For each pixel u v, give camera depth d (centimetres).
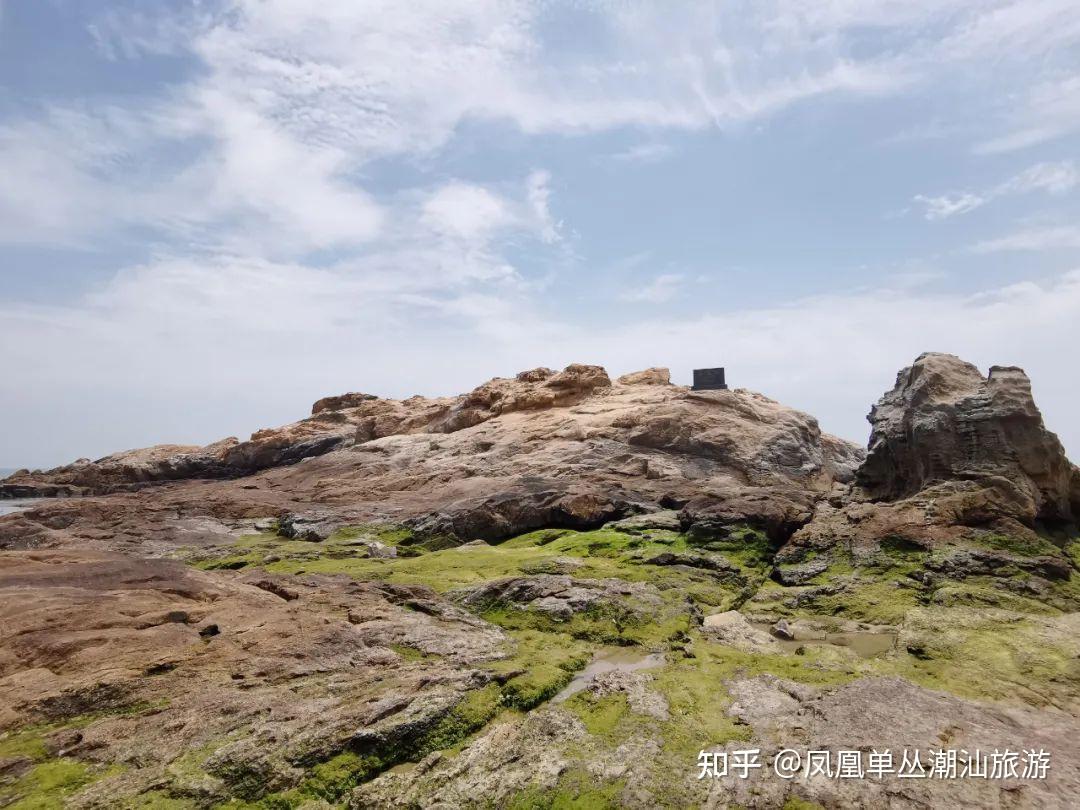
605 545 3062
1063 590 2312
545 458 4872
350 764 1286
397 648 1819
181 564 2420
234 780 1195
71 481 8000
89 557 2464
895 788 1138
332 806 1204
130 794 1141
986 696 1590
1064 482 3028
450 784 1224
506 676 1652
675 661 1828
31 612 1723
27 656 1536
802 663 1805
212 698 1439
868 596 2366
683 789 1175
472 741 1398
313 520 4041
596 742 1350
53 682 1435
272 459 7425
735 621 2227
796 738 1332
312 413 9012
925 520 2773
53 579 2052
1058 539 2836
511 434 5578
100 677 1463
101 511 4572
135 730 1315
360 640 1812
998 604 2194
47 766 1202
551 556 2858
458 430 6506
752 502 3338
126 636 1653
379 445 6156
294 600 2153
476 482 4609
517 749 1338
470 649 1828
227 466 7650
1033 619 2048
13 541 3897
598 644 1981
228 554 3494
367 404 8350
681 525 3294
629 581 2464
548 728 1416
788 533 3180
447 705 1473
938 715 1416
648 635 2020
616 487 4097
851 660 1827
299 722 1361
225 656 1638
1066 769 1183
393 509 4203
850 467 5978
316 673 1616
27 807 1095
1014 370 3159
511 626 2122
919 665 1791
